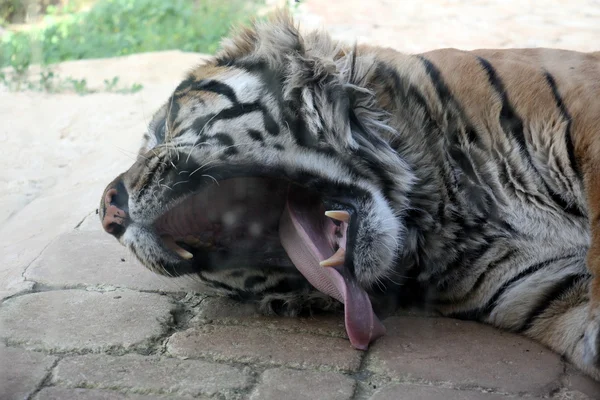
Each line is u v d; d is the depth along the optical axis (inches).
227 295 95.1
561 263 89.8
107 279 97.3
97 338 90.4
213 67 94.5
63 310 93.4
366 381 87.0
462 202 91.0
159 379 86.9
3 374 87.4
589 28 181.9
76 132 128.2
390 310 93.3
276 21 93.8
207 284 94.7
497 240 90.8
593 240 87.1
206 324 92.5
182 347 89.7
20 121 130.3
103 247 101.7
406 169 90.8
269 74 92.4
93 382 86.7
